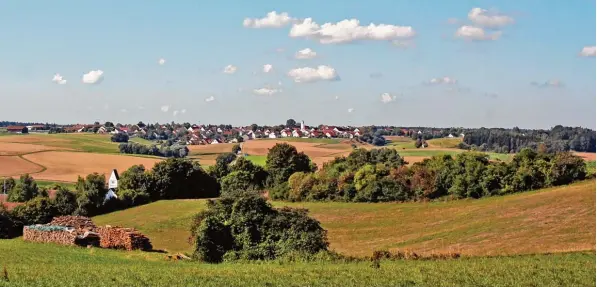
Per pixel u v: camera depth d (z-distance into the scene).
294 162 139.50
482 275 45.22
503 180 98.44
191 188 133.75
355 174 108.62
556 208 77.56
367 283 43.62
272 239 60.84
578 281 42.69
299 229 60.62
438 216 86.12
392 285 42.78
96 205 115.75
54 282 44.06
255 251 59.94
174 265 55.19
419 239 72.81
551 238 63.09
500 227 72.69
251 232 61.03
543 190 94.56
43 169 164.00
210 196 136.75
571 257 52.03
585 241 59.94
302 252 58.56
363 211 96.25
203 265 55.38
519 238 65.19
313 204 106.88
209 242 59.97
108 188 129.38
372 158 139.38
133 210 114.50
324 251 58.44
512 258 52.47
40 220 104.06
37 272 48.53
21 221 100.88
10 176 155.62
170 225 95.75
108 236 68.31
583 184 92.81
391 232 79.75
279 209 64.19
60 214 108.69
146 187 127.19
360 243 74.75
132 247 66.25
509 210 81.62
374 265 50.53
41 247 67.75
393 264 51.38
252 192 64.75
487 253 56.44
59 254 62.19
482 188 98.94
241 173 136.00
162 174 130.00
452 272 46.50
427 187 102.25
